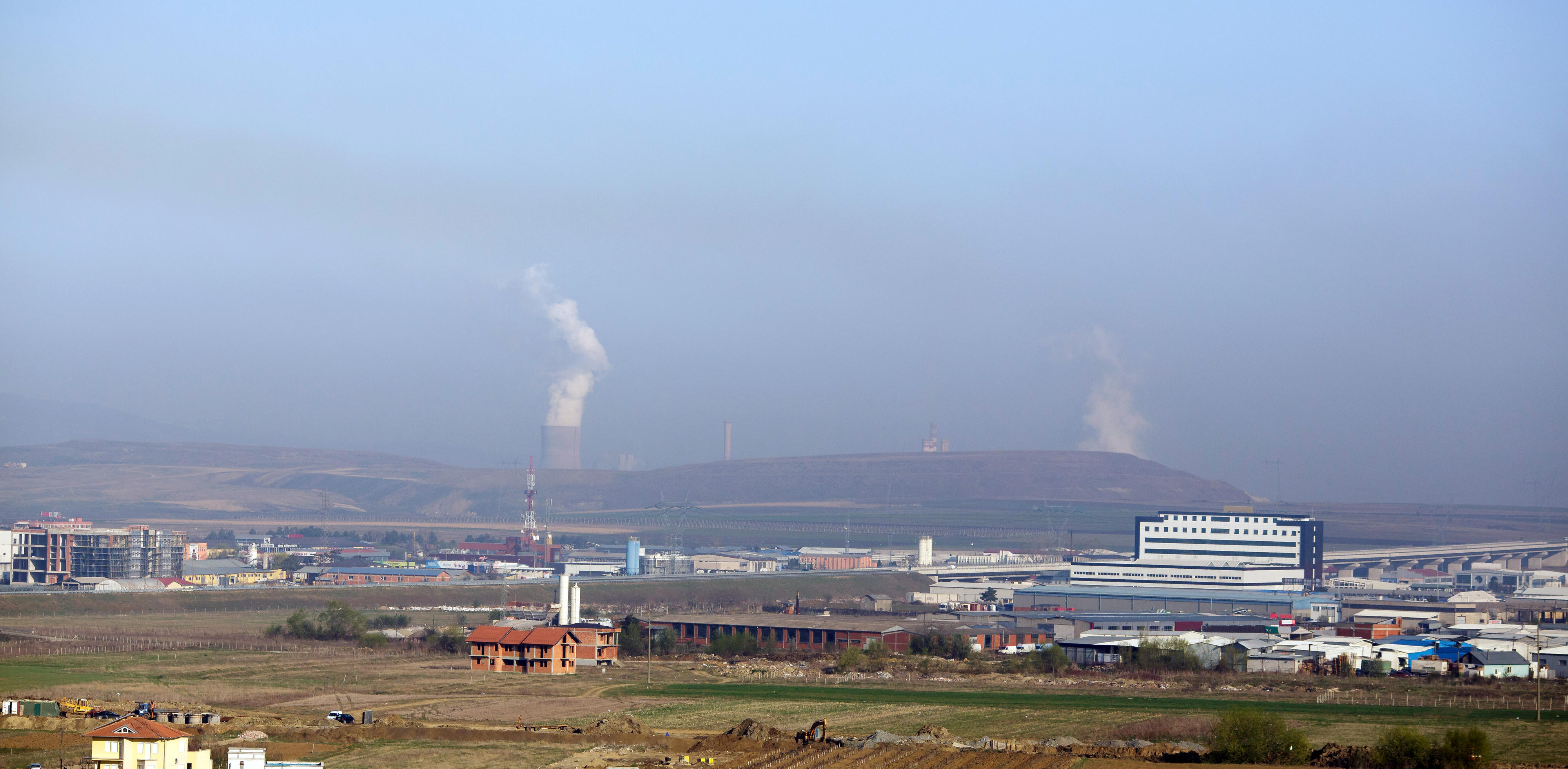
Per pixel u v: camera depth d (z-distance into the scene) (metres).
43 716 159.88
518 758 142.38
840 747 150.75
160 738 119.69
